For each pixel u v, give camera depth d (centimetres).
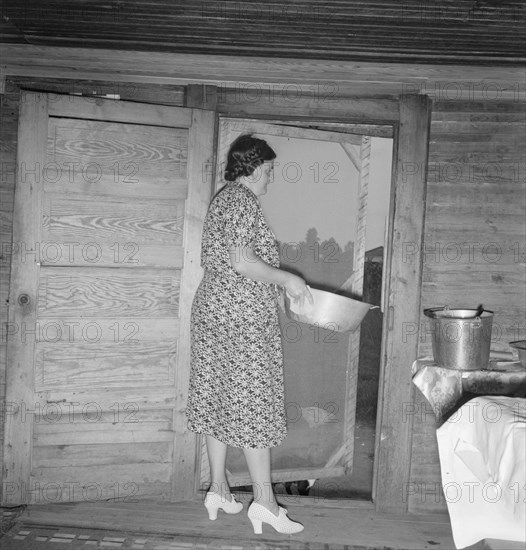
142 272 291
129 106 283
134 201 288
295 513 301
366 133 334
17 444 286
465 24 245
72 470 292
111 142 283
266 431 264
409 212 296
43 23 260
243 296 260
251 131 317
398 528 290
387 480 305
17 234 277
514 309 303
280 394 272
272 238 268
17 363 282
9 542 262
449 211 301
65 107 277
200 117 290
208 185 292
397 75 297
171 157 289
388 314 301
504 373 249
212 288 266
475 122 298
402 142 296
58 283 284
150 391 296
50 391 287
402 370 301
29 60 292
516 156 299
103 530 275
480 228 301
